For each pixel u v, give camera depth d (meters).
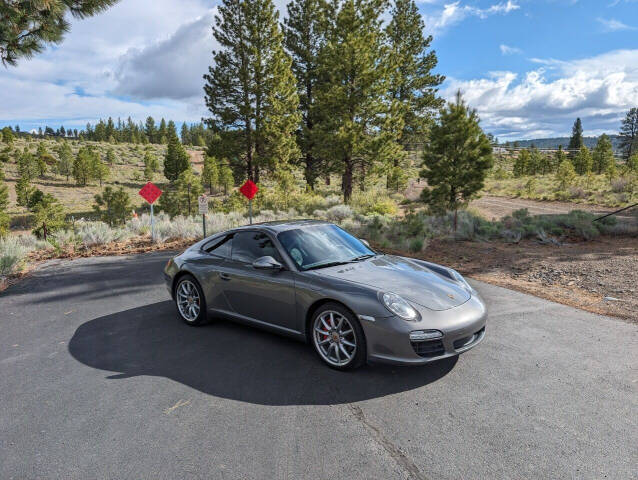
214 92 29.50
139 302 6.46
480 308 3.88
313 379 3.69
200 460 2.62
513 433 2.80
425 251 10.45
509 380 3.55
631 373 3.62
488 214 19.84
